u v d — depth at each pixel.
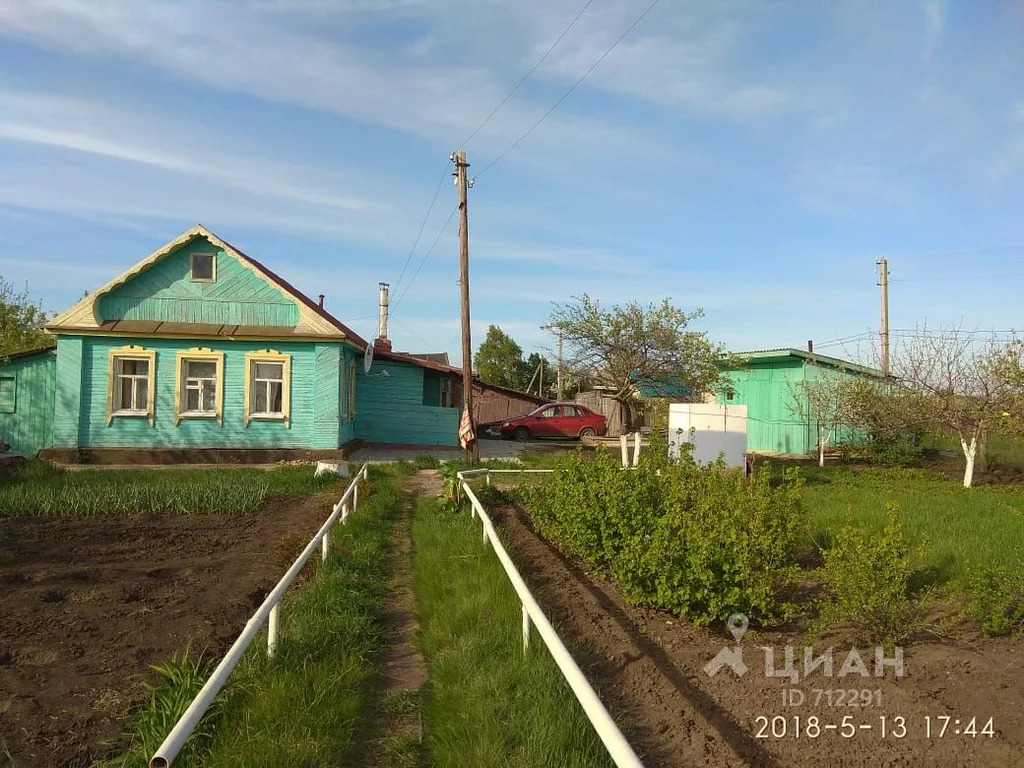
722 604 6.09
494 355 60.56
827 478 18.36
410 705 5.09
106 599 7.43
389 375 27.30
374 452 25.22
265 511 13.23
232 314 21.98
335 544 9.69
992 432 19.08
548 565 8.85
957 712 4.55
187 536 10.85
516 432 32.19
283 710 4.62
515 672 5.15
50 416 22.33
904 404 20.47
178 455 21.25
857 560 5.85
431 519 12.01
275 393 21.98
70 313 21.08
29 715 4.74
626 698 4.84
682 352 21.38
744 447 16.69
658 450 9.82
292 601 7.13
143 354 21.44
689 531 6.34
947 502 13.60
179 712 4.29
